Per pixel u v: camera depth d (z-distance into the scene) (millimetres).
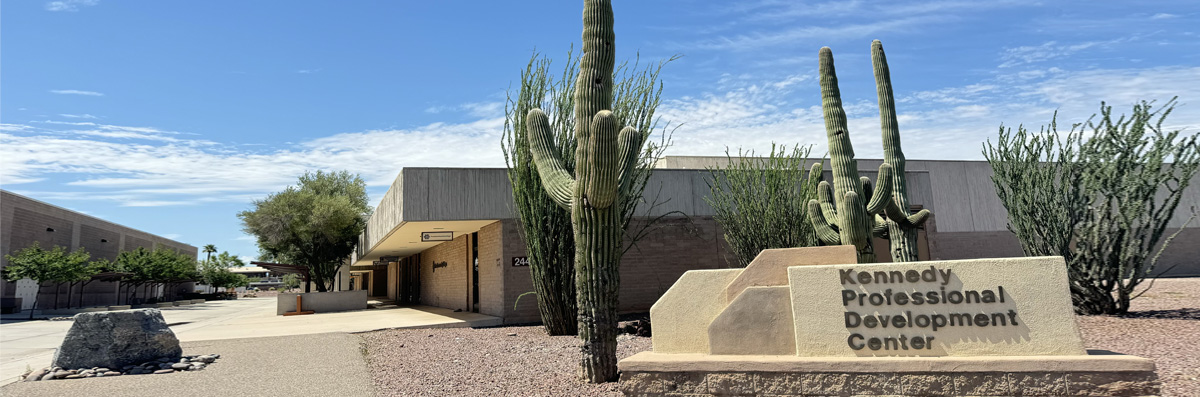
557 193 7289
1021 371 4977
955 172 30391
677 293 6391
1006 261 5352
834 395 5309
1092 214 11250
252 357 10391
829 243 10047
